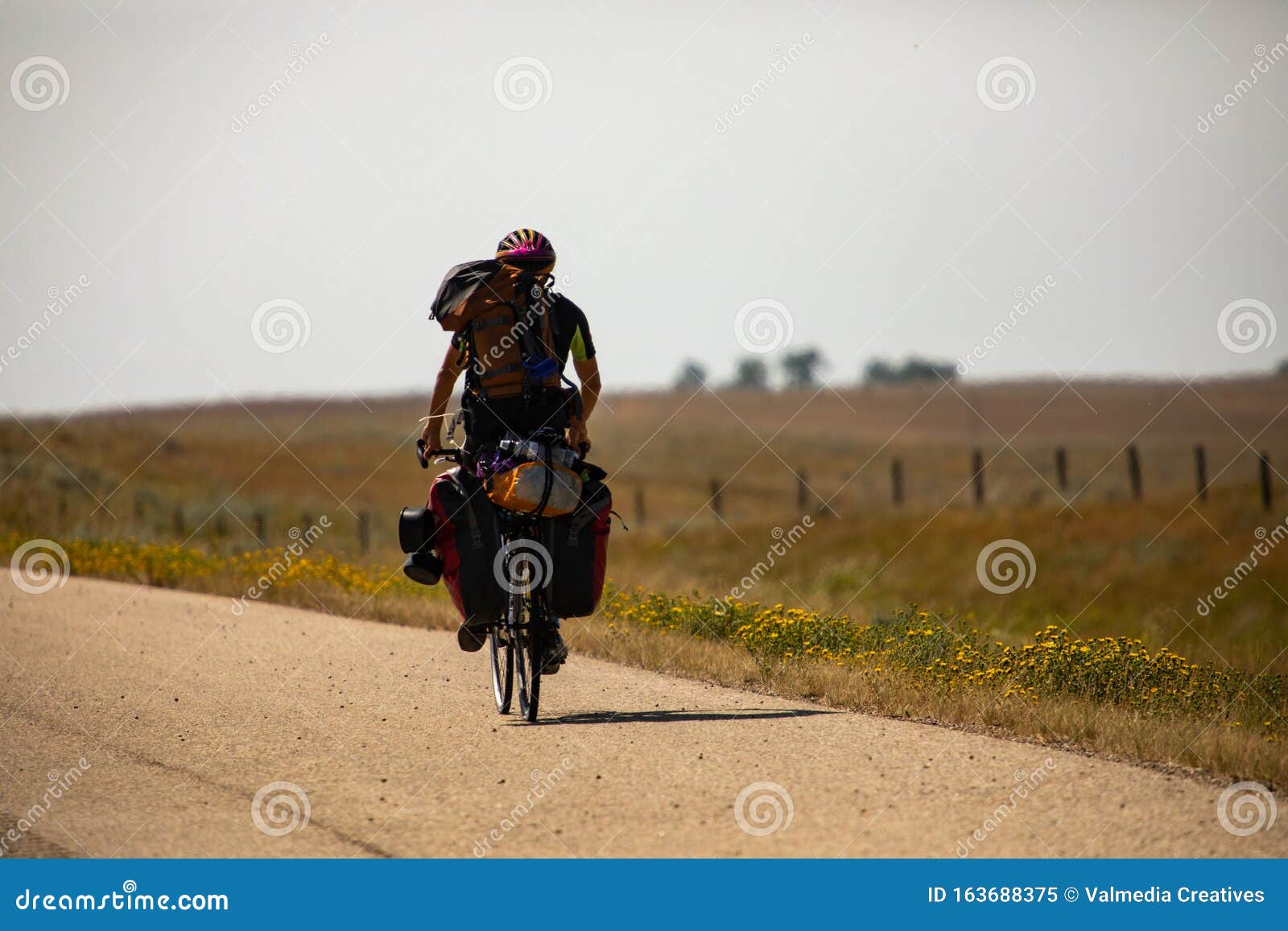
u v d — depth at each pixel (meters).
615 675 34.50
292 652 40.09
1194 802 18.66
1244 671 36.41
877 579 84.00
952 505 119.06
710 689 31.92
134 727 27.25
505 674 28.12
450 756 23.48
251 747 24.84
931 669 30.38
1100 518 101.50
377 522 148.75
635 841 17.92
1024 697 27.12
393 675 34.78
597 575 26.28
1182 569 81.94
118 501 158.12
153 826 19.41
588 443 26.80
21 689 32.88
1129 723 23.86
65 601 58.03
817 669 31.50
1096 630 61.88
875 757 22.14
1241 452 186.50
